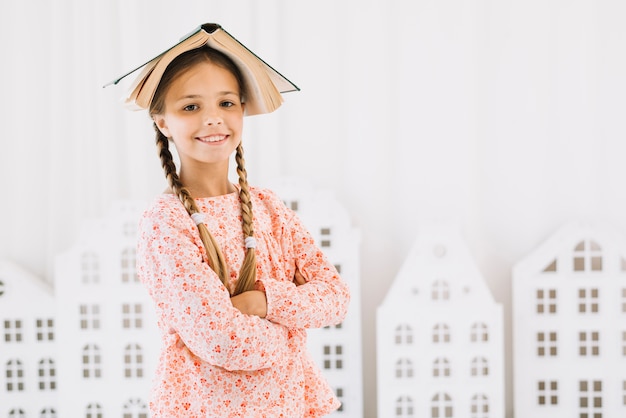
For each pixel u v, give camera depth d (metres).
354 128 2.30
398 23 2.28
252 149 2.30
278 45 2.29
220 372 1.08
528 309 2.18
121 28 2.27
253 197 1.24
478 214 2.30
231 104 1.12
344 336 2.19
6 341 2.24
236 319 1.04
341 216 2.19
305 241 1.24
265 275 1.15
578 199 2.28
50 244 2.32
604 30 2.25
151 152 2.31
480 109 2.29
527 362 2.19
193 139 1.10
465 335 2.14
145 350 2.19
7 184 2.34
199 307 1.04
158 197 1.14
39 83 2.31
